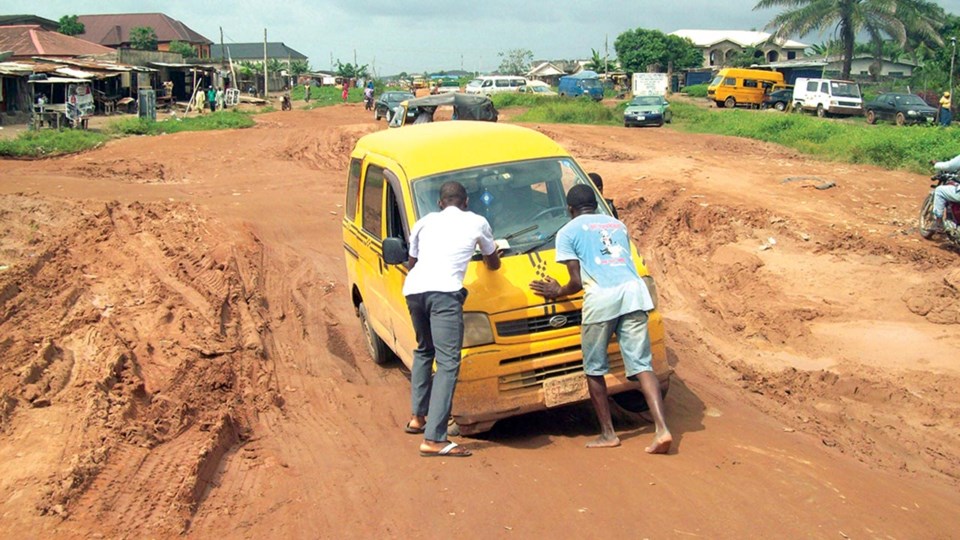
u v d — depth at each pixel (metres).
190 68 56.31
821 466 5.64
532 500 5.04
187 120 36.50
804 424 6.89
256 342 8.55
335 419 6.79
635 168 18.59
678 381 7.82
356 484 5.39
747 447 5.95
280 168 21.45
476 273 6.09
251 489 5.36
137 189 17.58
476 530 4.70
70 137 26.11
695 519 4.74
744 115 35.12
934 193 11.44
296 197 16.86
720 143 25.94
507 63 113.31
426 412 6.30
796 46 82.00
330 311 10.15
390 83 124.81
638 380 5.82
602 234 5.86
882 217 13.22
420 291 5.71
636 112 34.56
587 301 5.77
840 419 7.07
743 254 11.59
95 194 16.66
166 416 6.42
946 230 11.20
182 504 4.97
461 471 5.54
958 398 7.36
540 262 6.24
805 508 4.89
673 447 5.95
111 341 7.96
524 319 5.98
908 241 11.67
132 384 6.95
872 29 47.91
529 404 6.02
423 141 7.27
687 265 11.71
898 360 8.24
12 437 5.82
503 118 40.78
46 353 7.55
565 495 5.10
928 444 6.65
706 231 13.14
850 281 10.46
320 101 66.38
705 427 6.48
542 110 41.16
